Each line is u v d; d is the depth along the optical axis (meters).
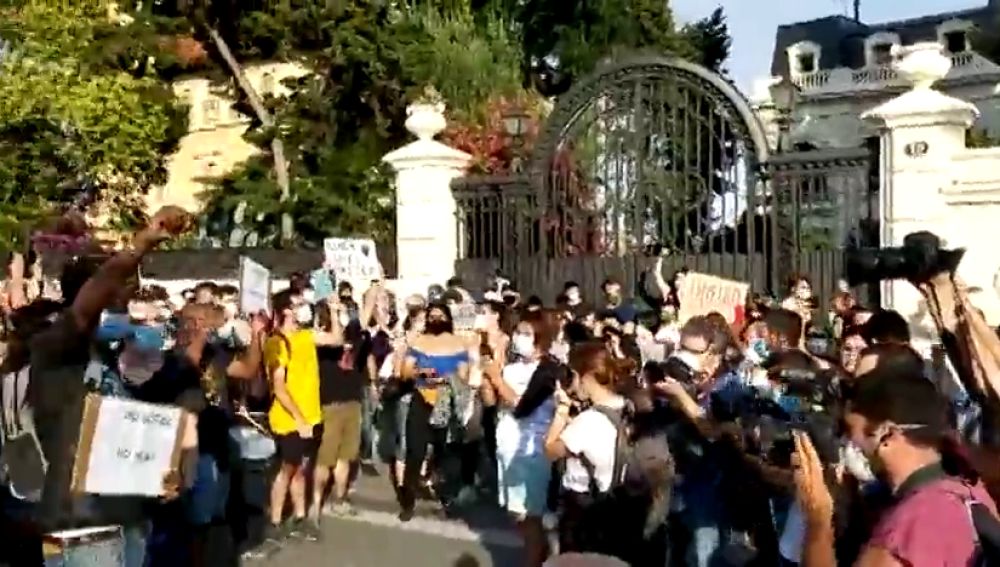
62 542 5.18
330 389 10.30
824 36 56.28
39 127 27.56
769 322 7.79
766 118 23.25
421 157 15.64
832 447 5.16
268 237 26.55
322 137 25.50
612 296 12.98
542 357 8.31
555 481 7.91
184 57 28.34
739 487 6.25
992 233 12.18
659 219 14.75
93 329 5.55
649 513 6.80
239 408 9.37
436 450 11.21
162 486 5.50
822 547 3.46
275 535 9.97
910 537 3.14
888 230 12.66
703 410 6.64
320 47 26.03
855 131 46.91
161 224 5.28
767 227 13.61
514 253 15.16
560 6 34.41
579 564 3.48
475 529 10.20
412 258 15.74
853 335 7.43
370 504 11.21
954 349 4.09
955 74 45.31
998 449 3.75
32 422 5.56
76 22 29.33
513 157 18.23
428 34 25.39
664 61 14.36
